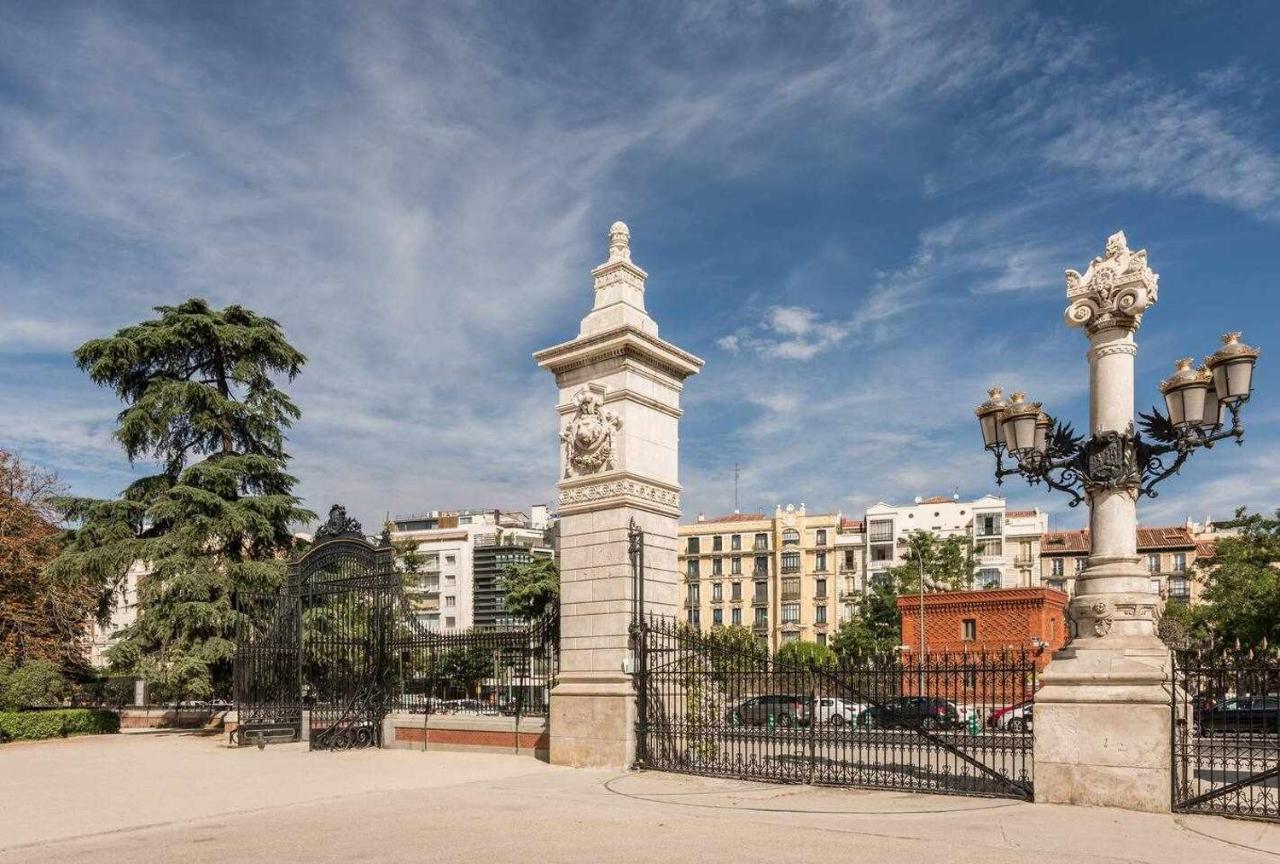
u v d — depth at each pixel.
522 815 11.55
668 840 9.79
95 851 10.14
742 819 11.01
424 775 15.88
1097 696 11.42
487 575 88.75
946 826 10.30
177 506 29.92
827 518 93.38
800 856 8.90
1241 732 13.52
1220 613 37.84
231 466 30.97
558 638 17.72
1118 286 12.42
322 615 25.72
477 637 19.44
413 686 21.36
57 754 22.58
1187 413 11.68
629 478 16.11
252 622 29.02
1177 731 11.52
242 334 32.06
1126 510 12.34
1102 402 12.55
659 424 17.02
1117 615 11.92
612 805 12.20
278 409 33.34
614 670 15.81
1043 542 85.06
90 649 37.66
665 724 15.30
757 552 95.25
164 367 32.25
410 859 9.12
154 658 28.67
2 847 10.47
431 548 91.50
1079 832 9.84
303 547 30.78
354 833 10.67
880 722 15.18
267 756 20.58
